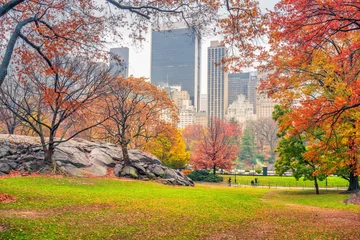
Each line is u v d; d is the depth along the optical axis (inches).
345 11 425.1
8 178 884.0
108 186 989.2
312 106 591.5
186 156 2204.7
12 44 430.3
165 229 439.8
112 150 1453.0
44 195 664.4
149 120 1583.4
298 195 1235.2
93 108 1493.6
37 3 487.2
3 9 408.2
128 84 1354.6
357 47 534.0
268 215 629.9
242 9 461.7
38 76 1071.6
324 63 681.0
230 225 497.0
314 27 488.7
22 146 1142.3
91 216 495.8
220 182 2032.5
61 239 346.9
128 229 423.2
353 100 509.7
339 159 864.3
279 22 464.1
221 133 2696.9
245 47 493.0
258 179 2140.7
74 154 1242.0
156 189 1031.0
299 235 437.7
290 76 810.8
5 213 464.8
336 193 1259.8
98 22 516.1
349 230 486.0
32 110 1320.1
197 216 558.3
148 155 1555.1
